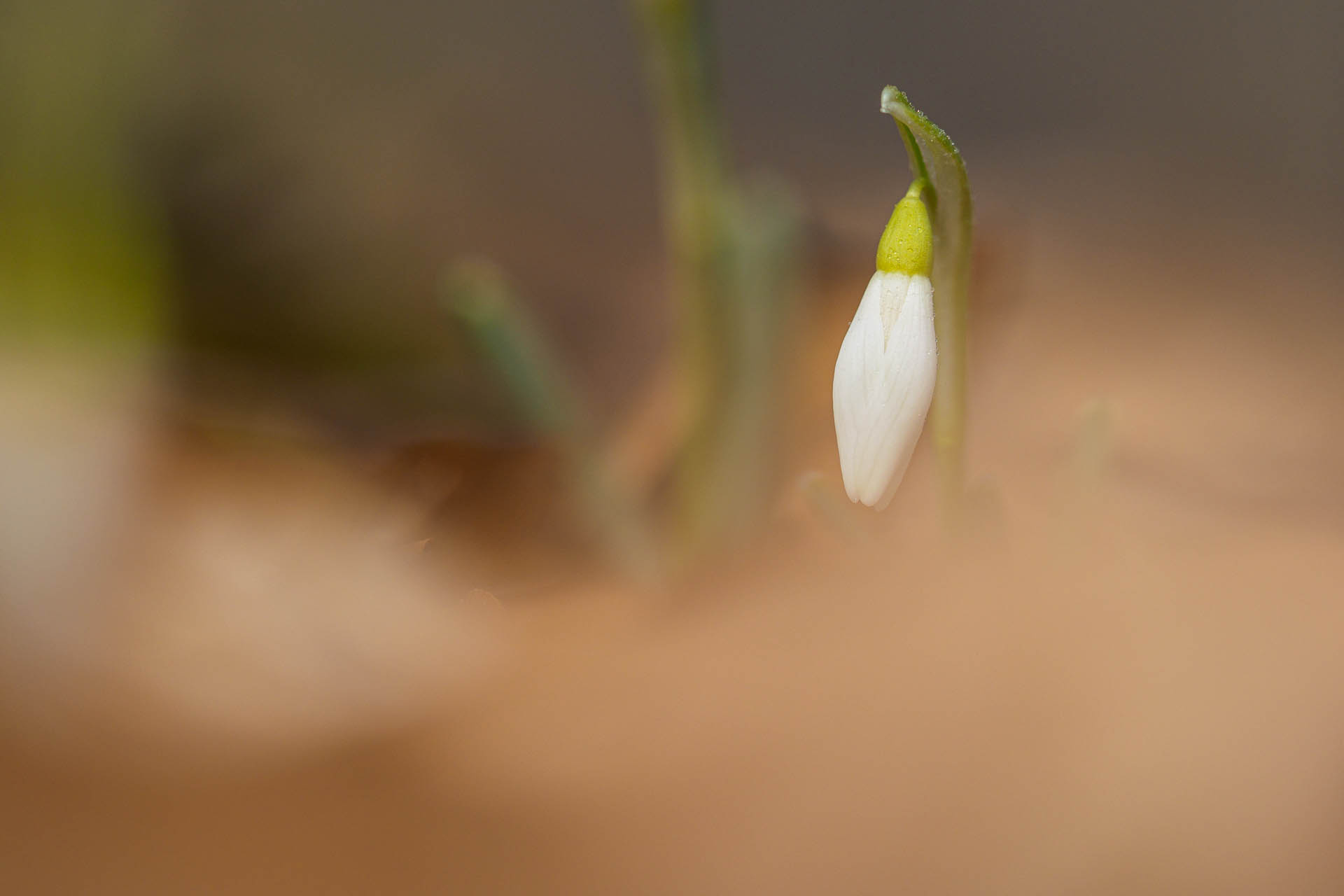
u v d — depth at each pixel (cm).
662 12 40
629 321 57
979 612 33
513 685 35
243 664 37
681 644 34
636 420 50
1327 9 76
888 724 33
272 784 34
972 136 78
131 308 55
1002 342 43
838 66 85
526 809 33
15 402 44
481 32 84
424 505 43
